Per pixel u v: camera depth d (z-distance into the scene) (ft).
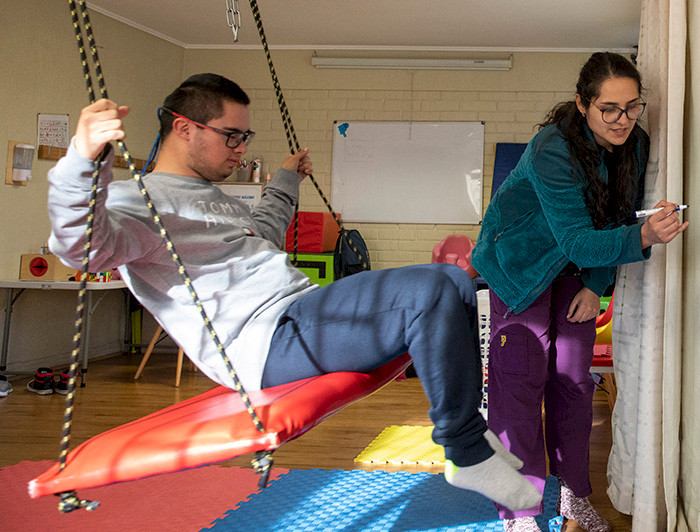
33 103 16.14
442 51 20.77
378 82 20.93
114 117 3.57
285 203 6.09
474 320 4.26
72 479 3.51
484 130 20.53
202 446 3.45
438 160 20.68
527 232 6.21
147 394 13.82
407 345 4.04
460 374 3.92
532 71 20.48
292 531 6.81
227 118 4.77
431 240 20.71
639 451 6.63
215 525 6.98
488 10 17.71
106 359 18.42
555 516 7.30
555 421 6.76
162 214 4.36
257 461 3.45
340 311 4.17
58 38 16.75
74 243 3.79
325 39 20.45
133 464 3.49
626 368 7.04
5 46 15.42
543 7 17.40
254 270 4.63
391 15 18.29
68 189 3.62
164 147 4.88
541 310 6.33
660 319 6.57
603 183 5.79
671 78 6.19
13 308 15.88
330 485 8.30
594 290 6.37
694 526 6.37
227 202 5.02
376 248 20.89
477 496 7.91
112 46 18.42
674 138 6.20
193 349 4.48
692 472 6.42
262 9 18.08
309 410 3.67
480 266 6.61
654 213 5.34
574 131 5.83
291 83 21.16
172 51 20.66
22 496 7.71
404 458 9.50
